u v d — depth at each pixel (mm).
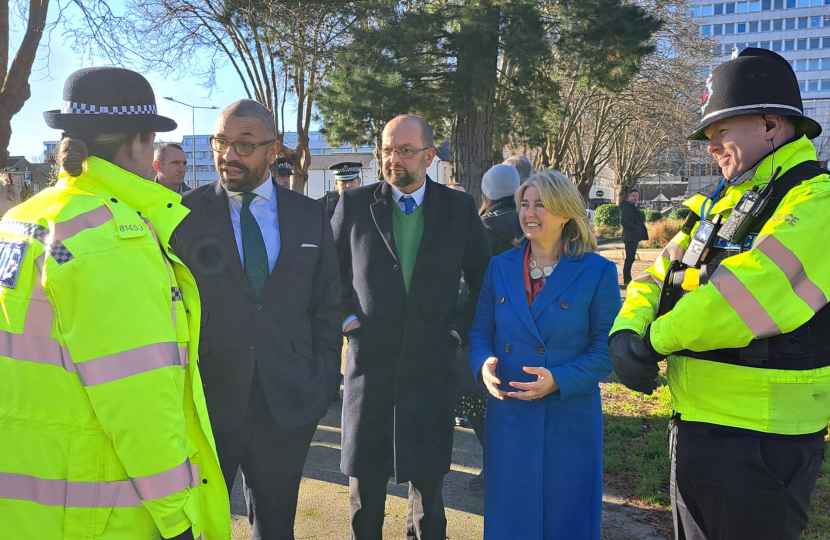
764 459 1728
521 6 13547
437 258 2770
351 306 2832
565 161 37125
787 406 1721
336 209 2943
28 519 1499
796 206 1670
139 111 1722
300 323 2426
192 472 1745
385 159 2779
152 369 1495
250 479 2414
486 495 2561
